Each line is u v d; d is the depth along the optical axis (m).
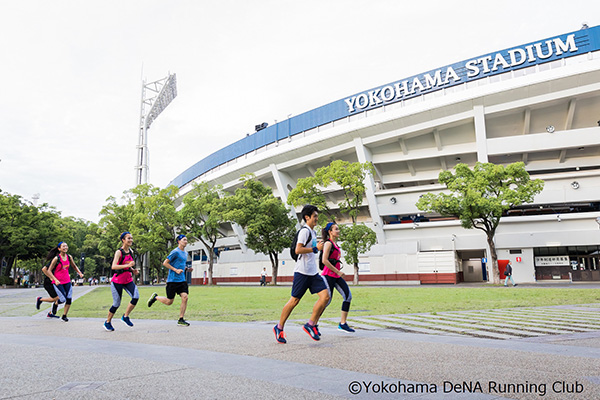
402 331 6.51
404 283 34.28
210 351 4.65
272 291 23.83
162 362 4.04
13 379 3.37
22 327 7.57
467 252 40.06
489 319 8.10
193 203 42.12
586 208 34.41
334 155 43.88
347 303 6.23
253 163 48.41
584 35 32.25
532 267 33.06
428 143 40.12
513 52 34.25
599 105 34.03
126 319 7.60
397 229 38.91
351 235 30.05
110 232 55.12
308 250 5.23
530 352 4.37
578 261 32.50
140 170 65.06
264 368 3.72
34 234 49.16
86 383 3.22
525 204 34.56
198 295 20.30
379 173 43.84
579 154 36.25
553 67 32.97
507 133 37.97
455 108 35.53
